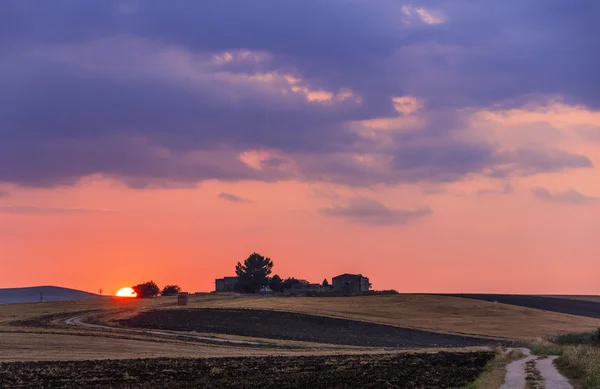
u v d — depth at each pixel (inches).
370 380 2151.8
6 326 4522.6
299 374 2332.7
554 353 3058.6
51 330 4084.6
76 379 2142.0
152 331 4805.6
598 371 1772.9
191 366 2546.8
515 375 1996.8
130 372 2333.9
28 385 1998.0
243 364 2640.3
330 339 4798.2
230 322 5418.3
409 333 5201.8
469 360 2938.0
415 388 1936.5
